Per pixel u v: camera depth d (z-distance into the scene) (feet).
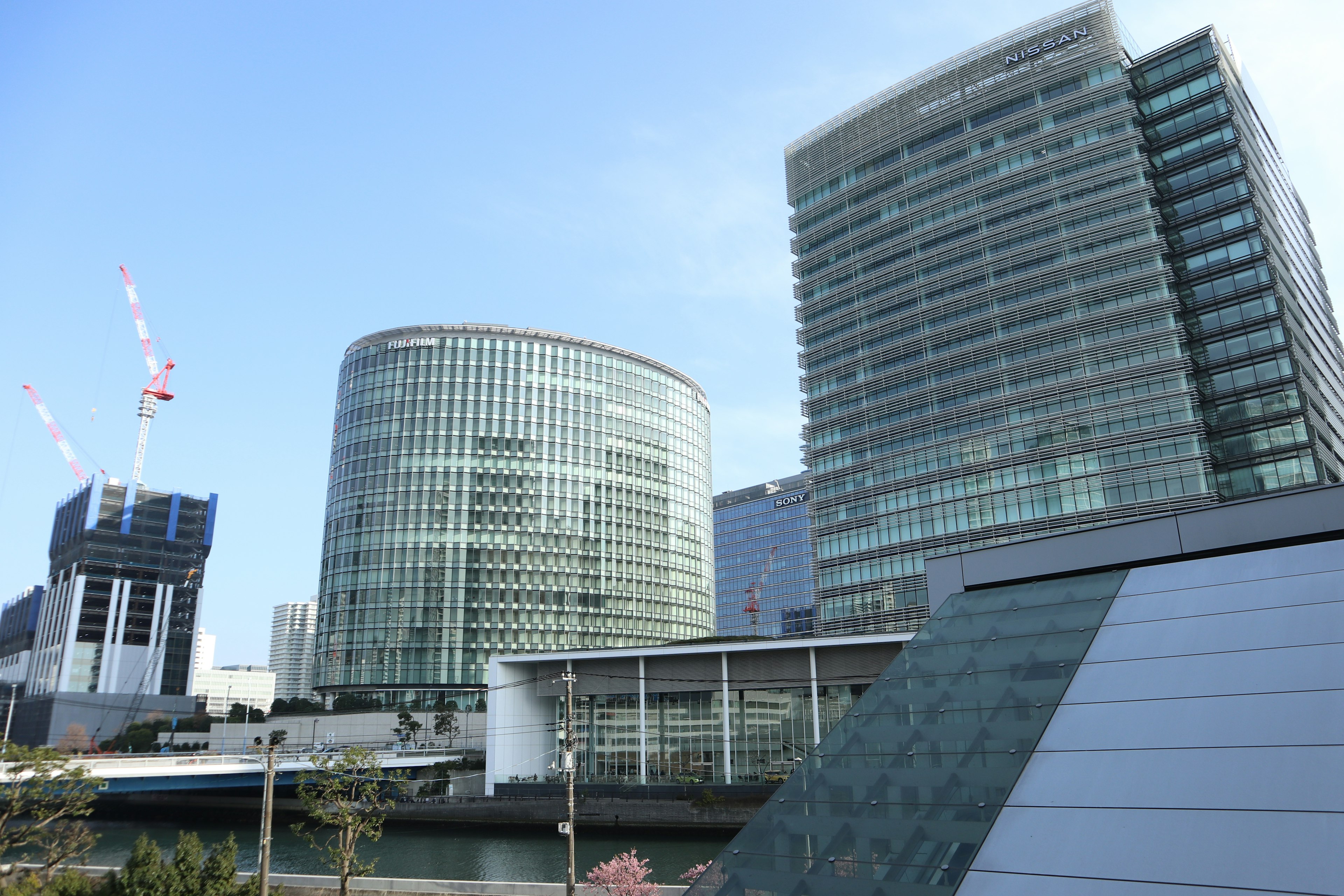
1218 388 338.54
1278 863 39.91
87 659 623.77
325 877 159.63
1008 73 412.57
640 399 639.76
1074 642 68.74
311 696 559.79
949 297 399.65
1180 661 59.41
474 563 553.64
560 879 190.39
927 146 435.12
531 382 601.21
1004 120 407.44
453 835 267.18
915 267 419.33
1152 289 342.64
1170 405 324.19
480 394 588.91
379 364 592.60
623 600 585.63
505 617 547.90
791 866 55.16
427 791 316.19
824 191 479.41
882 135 454.40
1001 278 386.73
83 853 156.46
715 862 58.59
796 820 59.77
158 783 280.10
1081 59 389.60
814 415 442.91
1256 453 323.37
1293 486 312.50
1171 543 80.38
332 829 296.51
